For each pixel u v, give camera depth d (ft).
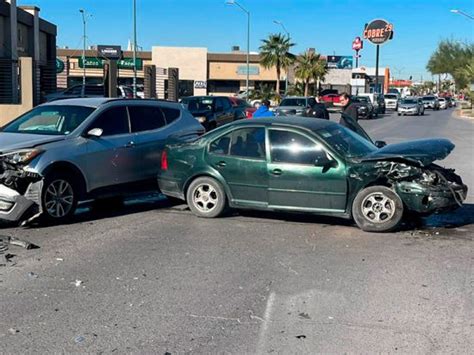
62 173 27.35
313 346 13.99
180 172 28.94
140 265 20.54
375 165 24.94
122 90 102.27
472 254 22.09
